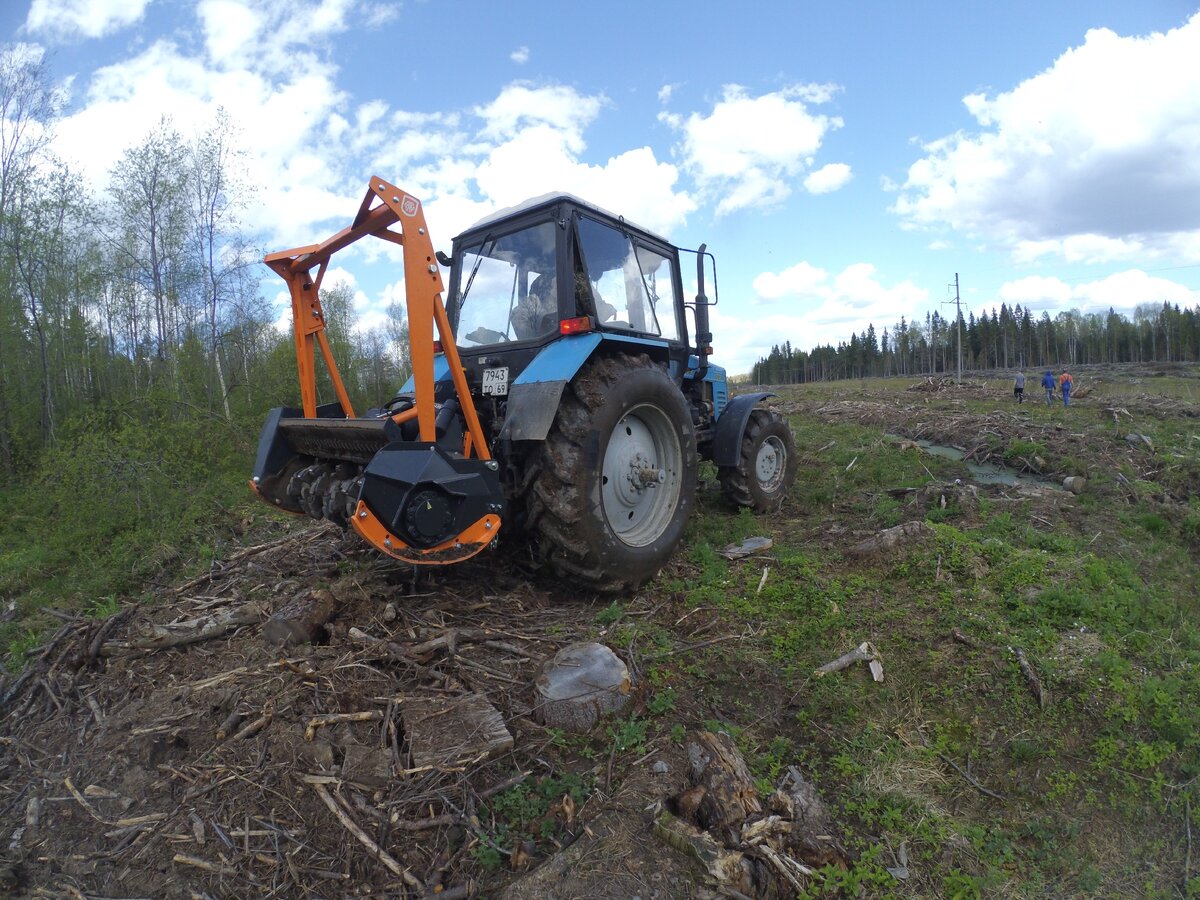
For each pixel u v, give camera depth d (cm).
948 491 612
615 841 209
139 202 1153
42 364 1000
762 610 374
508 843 212
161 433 770
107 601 432
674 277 538
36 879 204
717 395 615
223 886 196
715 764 241
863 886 213
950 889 215
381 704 268
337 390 429
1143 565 474
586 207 417
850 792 250
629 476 404
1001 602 378
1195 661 334
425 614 341
